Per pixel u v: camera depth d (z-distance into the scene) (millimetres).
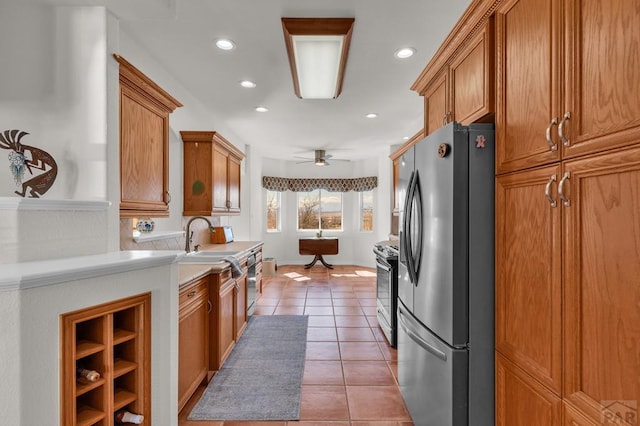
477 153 1392
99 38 1611
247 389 2260
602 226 836
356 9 1968
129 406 1373
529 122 1139
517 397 1220
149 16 1720
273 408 2039
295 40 2225
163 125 2230
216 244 4008
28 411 976
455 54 1753
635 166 749
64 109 1613
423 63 2654
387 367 2600
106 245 1539
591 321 873
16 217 1115
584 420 890
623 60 773
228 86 3137
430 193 1599
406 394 1995
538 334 1094
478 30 1488
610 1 806
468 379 1389
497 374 1358
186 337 1977
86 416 1181
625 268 774
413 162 1857
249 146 5656
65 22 1612
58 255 1270
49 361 1027
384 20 2080
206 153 3297
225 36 2262
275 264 6426
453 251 1393
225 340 2633
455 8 1960
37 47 1604
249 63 2662
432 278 1572
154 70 2604
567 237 955
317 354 2834
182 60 2609
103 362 1219
